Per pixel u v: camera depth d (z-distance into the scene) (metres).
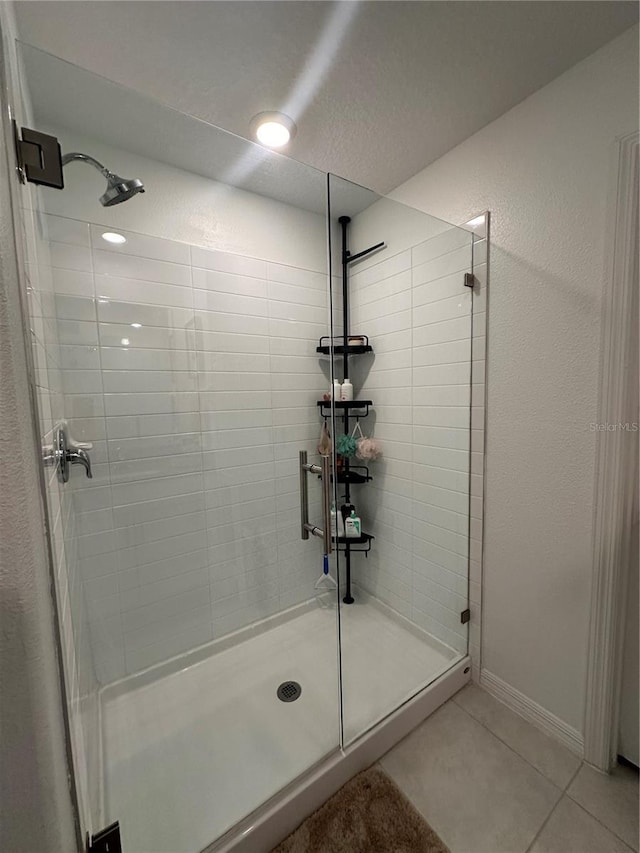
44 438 0.79
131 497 1.54
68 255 1.33
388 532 1.93
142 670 1.57
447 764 1.25
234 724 1.38
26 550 0.42
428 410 1.70
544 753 1.28
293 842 1.04
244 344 1.77
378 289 1.80
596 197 1.11
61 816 0.50
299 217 1.84
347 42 1.04
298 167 1.55
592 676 1.21
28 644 0.42
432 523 1.72
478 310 1.46
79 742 0.81
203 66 1.11
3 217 0.43
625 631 1.18
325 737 1.29
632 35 1.01
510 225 1.34
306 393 1.94
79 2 0.90
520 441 1.37
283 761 1.21
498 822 1.07
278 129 1.39
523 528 1.38
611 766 1.20
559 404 1.25
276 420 1.87
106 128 1.30
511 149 1.32
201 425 1.69
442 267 1.56
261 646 1.80
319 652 1.74
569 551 1.26
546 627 1.34
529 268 1.30
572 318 1.19
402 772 1.23
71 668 0.81
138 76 1.14
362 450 1.95
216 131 1.35
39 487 0.54
